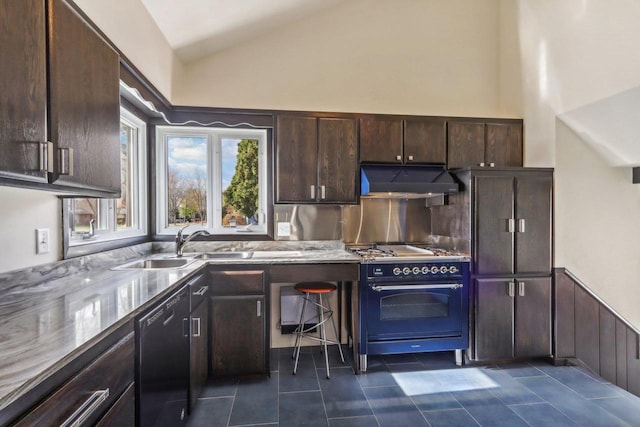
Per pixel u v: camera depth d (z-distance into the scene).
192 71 2.77
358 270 2.45
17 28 0.91
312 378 2.36
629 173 2.69
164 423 1.46
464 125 2.83
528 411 2.00
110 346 1.01
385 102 3.02
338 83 2.96
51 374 0.73
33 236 1.43
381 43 3.02
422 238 3.11
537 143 2.75
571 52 2.44
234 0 2.23
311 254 2.65
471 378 2.39
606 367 2.65
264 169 2.94
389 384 2.29
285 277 2.37
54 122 1.07
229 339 2.28
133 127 2.58
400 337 2.51
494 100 3.15
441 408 2.02
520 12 2.92
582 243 2.62
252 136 2.93
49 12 1.05
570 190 2.61
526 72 2.86
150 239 2.71
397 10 3.05
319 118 2.67
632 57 2.03
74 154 1.18
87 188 1.27
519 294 2.58
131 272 1.82
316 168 2.66
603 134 2.44
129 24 1.80
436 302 2.56
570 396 2.16
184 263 2.30
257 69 2.85
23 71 0.94
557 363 2.60
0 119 0.85
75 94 1.19
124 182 2.51
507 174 2.58
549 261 2.60
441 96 3.10
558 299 2.60
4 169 0.86
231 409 1.98
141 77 1.92
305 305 2.86
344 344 2.95
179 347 1.68
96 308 1.16
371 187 2.54
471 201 2.56
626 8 2.06
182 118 2.55
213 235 2.83
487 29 3.14
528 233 2.59
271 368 2.50
